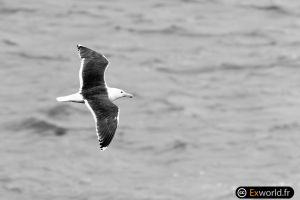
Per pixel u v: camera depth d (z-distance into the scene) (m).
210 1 54.22
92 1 53.12
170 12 51.72
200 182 30.00
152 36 46.75
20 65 40.59
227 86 39.28
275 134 33.81
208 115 35.78
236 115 35.88
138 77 39.94
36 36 45.53
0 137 33.00
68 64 41.31
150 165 31.31
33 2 51.59
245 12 52.12
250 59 43.38
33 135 33.22
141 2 53.66
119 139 33.12
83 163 31.34
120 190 29.38
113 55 43.12
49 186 29.61
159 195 29.02
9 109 35.41
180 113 35.78
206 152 32.28
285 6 53.50
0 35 45.25
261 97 37.94
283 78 40.59
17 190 29.25
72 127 34.09
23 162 31.20
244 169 30.98
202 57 43.50
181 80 39.91
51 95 37.12
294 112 36.09
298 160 31.66
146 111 35.91
